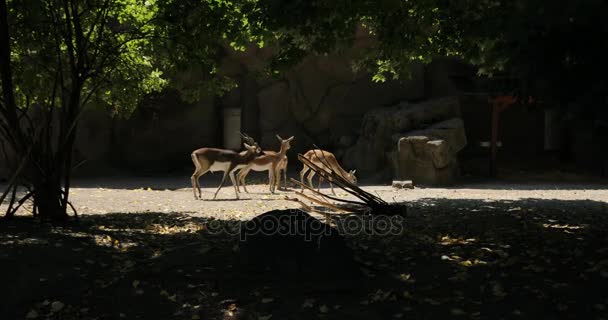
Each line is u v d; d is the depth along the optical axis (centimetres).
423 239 806
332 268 620
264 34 927
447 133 1859
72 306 562
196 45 1005
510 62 527
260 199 1413
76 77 984
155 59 1155
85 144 2200
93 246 770
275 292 584
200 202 1337
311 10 775
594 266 642
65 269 651
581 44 491
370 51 1153
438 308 543
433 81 2348
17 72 1048
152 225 959
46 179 970
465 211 1128
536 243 774
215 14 968
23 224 916
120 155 2292
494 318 518
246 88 2411
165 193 1569
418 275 636
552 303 548
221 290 593
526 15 473
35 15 938
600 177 1981
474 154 2250
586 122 513
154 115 2319
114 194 1510
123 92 1140
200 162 1432
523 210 1141
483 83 2203
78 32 987
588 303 545
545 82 505
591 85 487
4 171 1894
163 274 639
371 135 2059
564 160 2223
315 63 2356
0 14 918
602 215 1058
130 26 1125
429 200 1350
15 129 950
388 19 941
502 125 2278
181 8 980
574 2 444
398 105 2194
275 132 2386
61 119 984
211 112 2428
